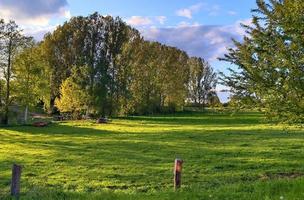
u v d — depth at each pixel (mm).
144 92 119500
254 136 52531
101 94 100250
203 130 64062
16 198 17688
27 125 77688
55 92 116750
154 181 26656
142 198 16641
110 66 112438
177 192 17422
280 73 17797
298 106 17734
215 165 31969
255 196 15359
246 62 18531
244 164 32156
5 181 26781
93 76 102125
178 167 19500
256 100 18812
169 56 135750
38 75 85750
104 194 18094
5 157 37688
